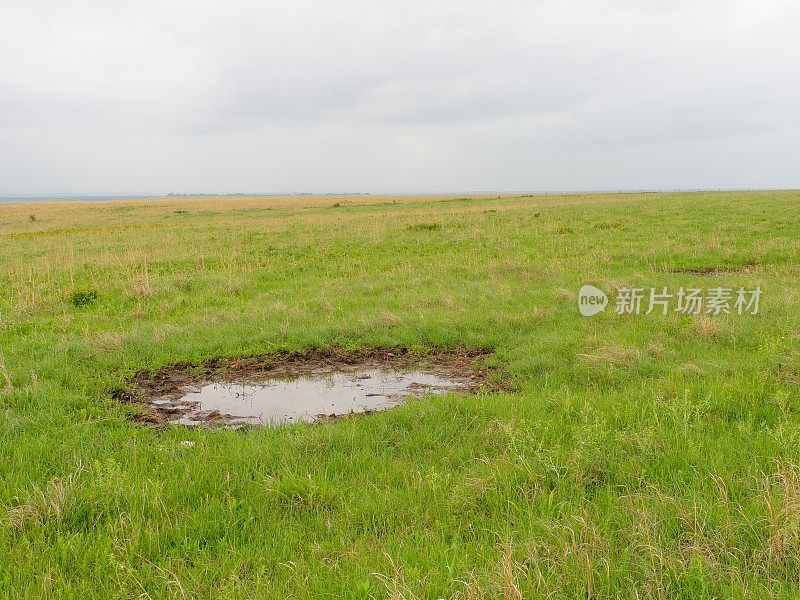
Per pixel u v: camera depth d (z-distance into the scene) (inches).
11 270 706.8
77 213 2511.1
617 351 328.8
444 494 190.9
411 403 280.2
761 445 208.8
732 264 662.5
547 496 186.2
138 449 231.1
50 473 211.5
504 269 627.2
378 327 425.4
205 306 518.6
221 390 324.8
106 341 384.5
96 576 152.3
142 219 2015.3
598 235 914.1
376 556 157.9
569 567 146.2
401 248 855.1
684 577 141.3
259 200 4200.3
